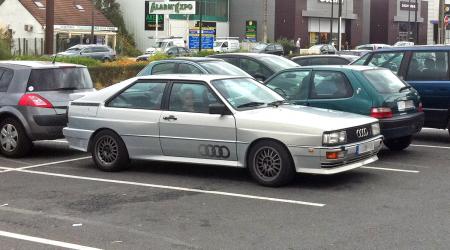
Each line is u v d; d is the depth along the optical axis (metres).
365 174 8.73
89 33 55.66
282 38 63.88
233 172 8.91
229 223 6.33
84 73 11.04
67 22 53.97
